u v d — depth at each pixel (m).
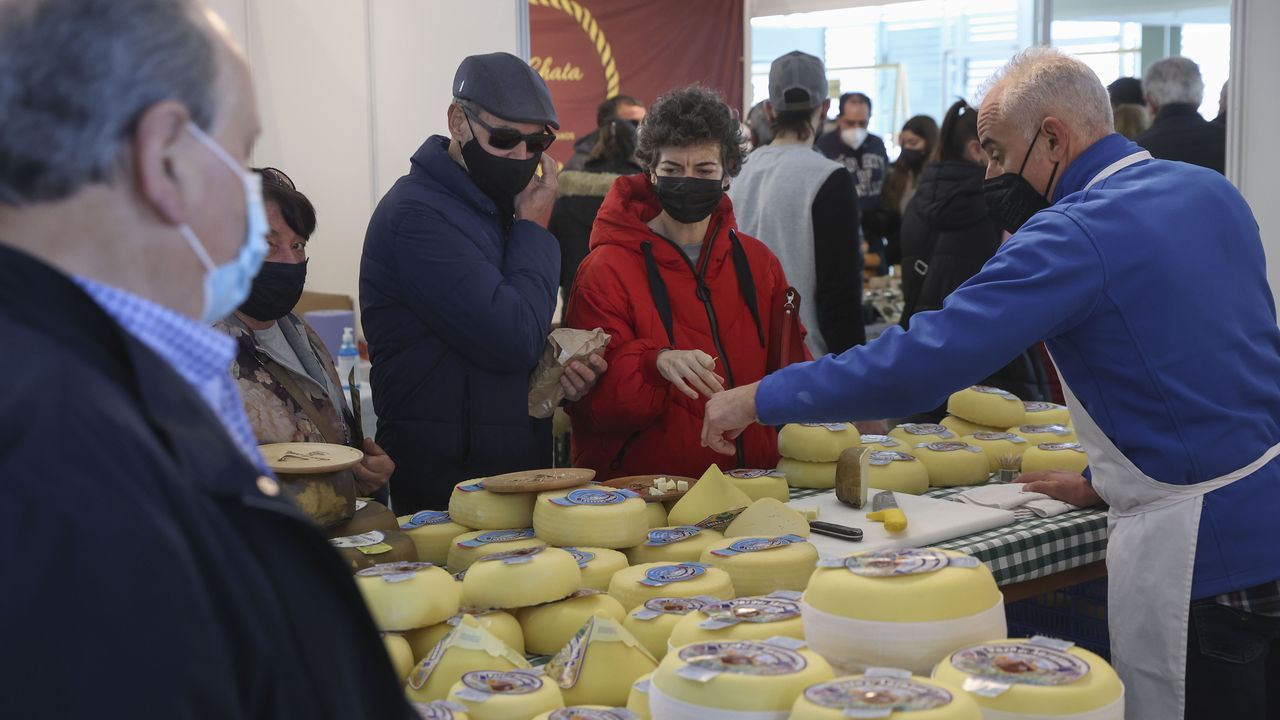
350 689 0.77
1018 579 2.12
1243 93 4.14
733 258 2.67
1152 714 1.86
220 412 0.84
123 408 0.68
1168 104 4.68
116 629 0.61
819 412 1.93
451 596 1.61
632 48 8.52
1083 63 2.01
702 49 8.41
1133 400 1.83
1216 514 1.79
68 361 0.67
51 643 0.60
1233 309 1.85
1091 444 1.92
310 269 4.91
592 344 2.44
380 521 1.92
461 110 2.38
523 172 2.41
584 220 4.80
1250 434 1.82
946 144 4.19
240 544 0.72
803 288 3.56
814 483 2.58
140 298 0.74
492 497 2.09
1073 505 2.36
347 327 4.44
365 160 4.65
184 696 0.63
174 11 0.72
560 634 1.65
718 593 1.71
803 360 2.70
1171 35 8.39
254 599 0.70
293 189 2.07
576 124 8.73
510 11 4.17
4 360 0.66
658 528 2.15
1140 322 1.81
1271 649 1.90
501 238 2.49
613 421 2.50
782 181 3.56
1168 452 1.81
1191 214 1.85
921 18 9.55
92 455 0.64
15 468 0.62
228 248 0.77
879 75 9.77
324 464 1.81
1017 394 3.82
